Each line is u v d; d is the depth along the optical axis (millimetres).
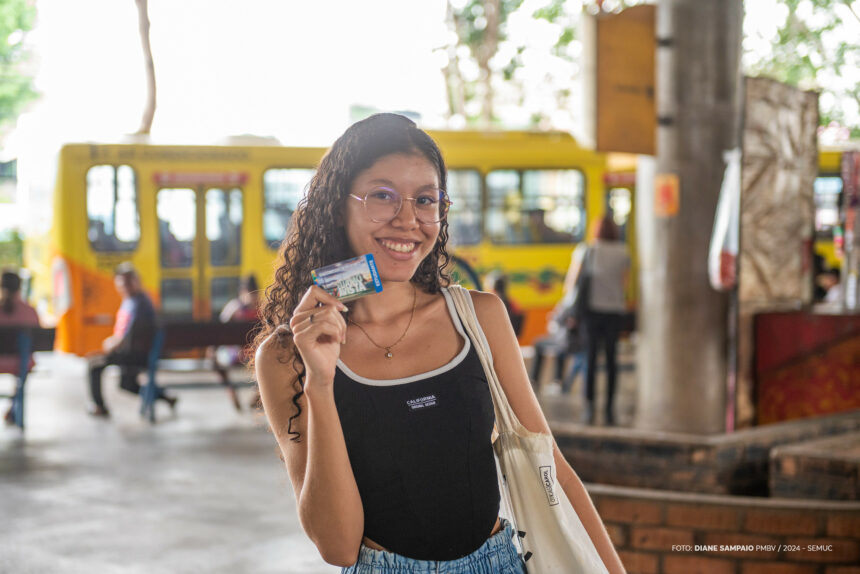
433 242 2201
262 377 2182
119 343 10906
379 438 2090
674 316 8016
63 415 11234
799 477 4973
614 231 9898
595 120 7641
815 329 7617
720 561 4355
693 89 7922
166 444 9414
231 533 6277
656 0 8000
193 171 15641
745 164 7449
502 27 28672
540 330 16984
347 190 2193
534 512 2223
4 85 30266
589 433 5816
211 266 15711
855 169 8383
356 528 2057
